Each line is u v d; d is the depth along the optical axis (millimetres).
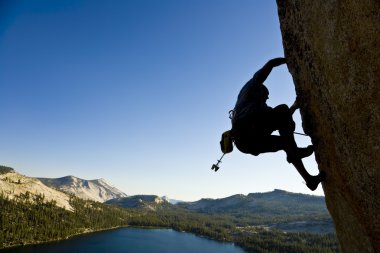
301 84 4594
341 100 3588
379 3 2779
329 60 3658
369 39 2980
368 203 3607
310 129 4621
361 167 3527
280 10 4715
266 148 4656
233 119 4805
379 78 2961
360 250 4203
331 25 3496
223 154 5219
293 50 4562
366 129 3281
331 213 4879
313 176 4695
